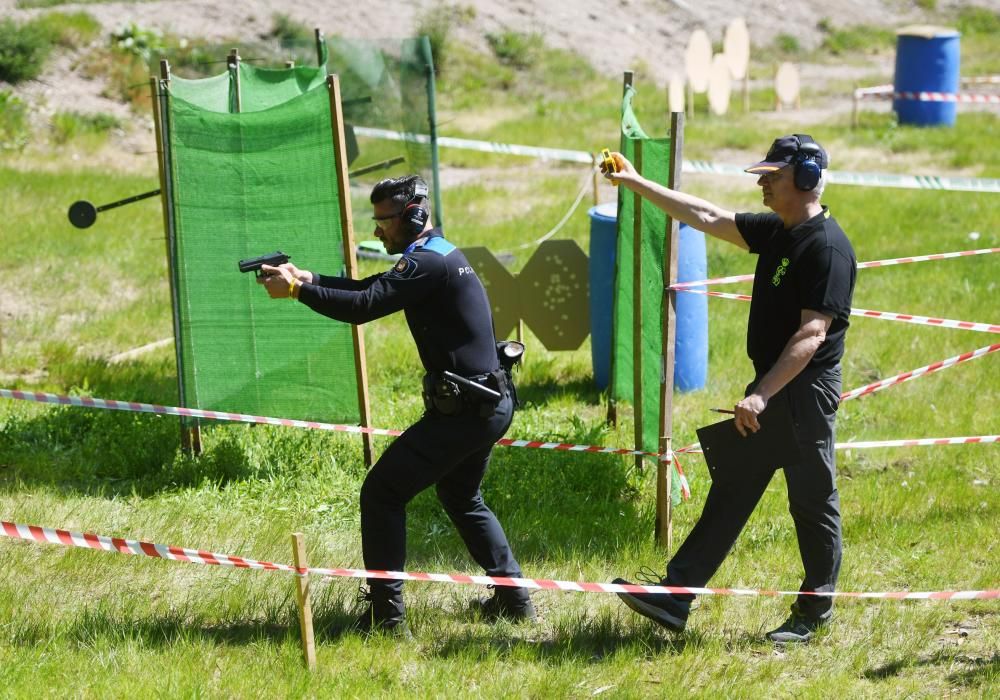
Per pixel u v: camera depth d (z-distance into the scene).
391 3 41.72
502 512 10.05
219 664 7.52
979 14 54.25
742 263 19.20
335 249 11.01
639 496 10.37
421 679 7.36
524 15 44.69
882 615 8.19
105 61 32.69
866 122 34.16
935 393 13.09
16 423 11.73
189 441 11.20
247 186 10.90
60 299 17.00
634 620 8.18
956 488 10.35
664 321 9.06
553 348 13.90
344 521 9.93
